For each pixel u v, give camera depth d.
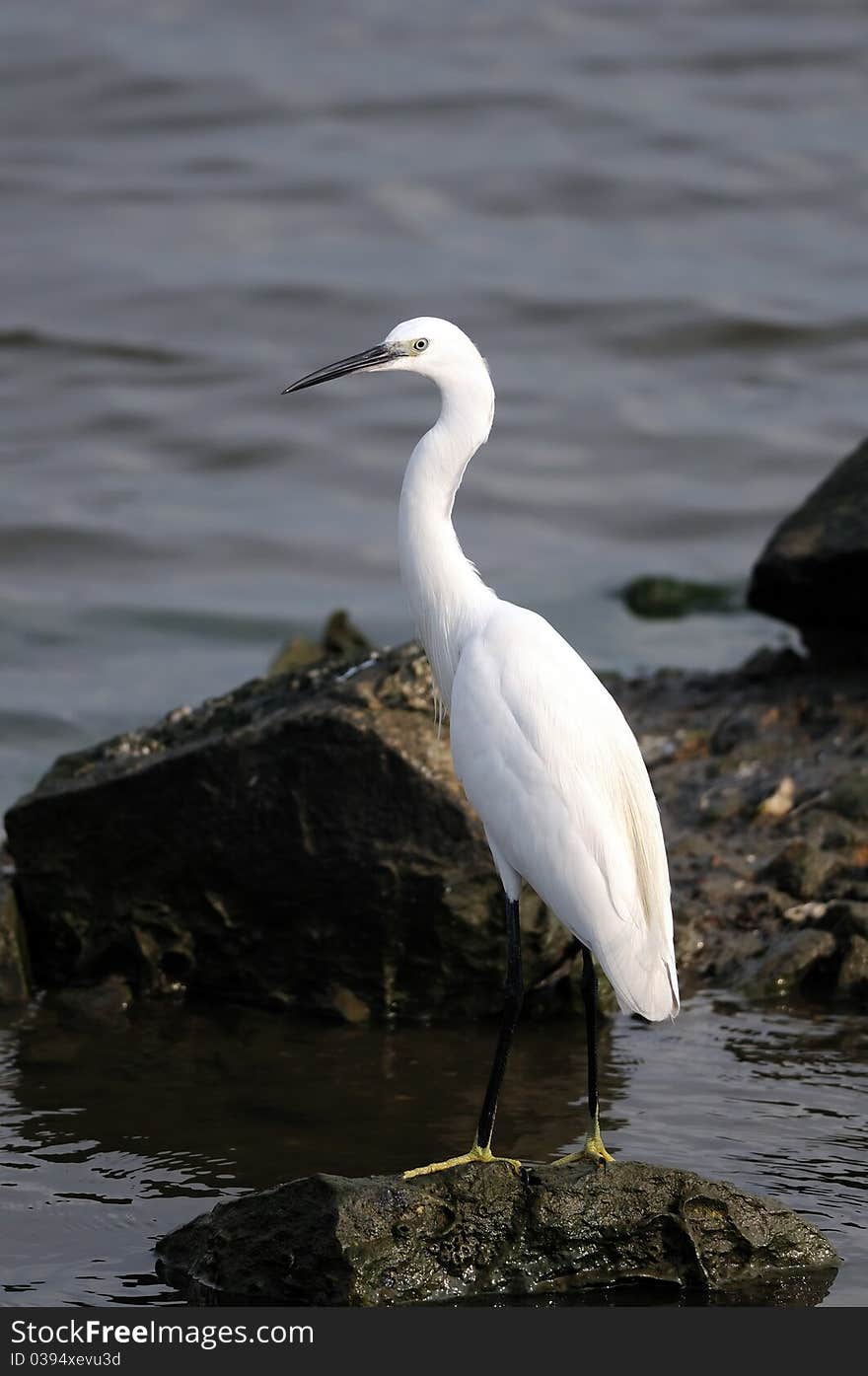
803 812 13.89
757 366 29.09
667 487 25.64
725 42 40.44
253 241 32.56
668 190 34.56
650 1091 10.71
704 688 16.92
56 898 12.48
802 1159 9.80
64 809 12.30
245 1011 12.20
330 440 26.72
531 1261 8.51
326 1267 8.31
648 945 8.87
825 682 16.19
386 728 11.80
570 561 23.53
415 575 10.02
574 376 28.72
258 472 26.03
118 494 25.02
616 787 9.05
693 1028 11.60
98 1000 12.17
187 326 29.59
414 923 11.84
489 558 23.53
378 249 32.38
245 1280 8.49
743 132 36.59
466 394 9.82
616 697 16.88
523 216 33.88
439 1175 8.48
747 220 33.81
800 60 39.66
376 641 20.72
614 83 38.53
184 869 12.23
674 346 29.52
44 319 29.62
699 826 13.99
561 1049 11.48
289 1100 10.70
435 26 41.41
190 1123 10.37
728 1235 8.66
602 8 42.47
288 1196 8.48
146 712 18.48
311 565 23.16
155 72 37.75
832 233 33.56
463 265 31.67
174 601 21.73
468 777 9.27
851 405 27.88
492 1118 8.85
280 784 11.91
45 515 23.95
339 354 28.95
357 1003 12.10
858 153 35.78
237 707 12.86
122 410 27.27
